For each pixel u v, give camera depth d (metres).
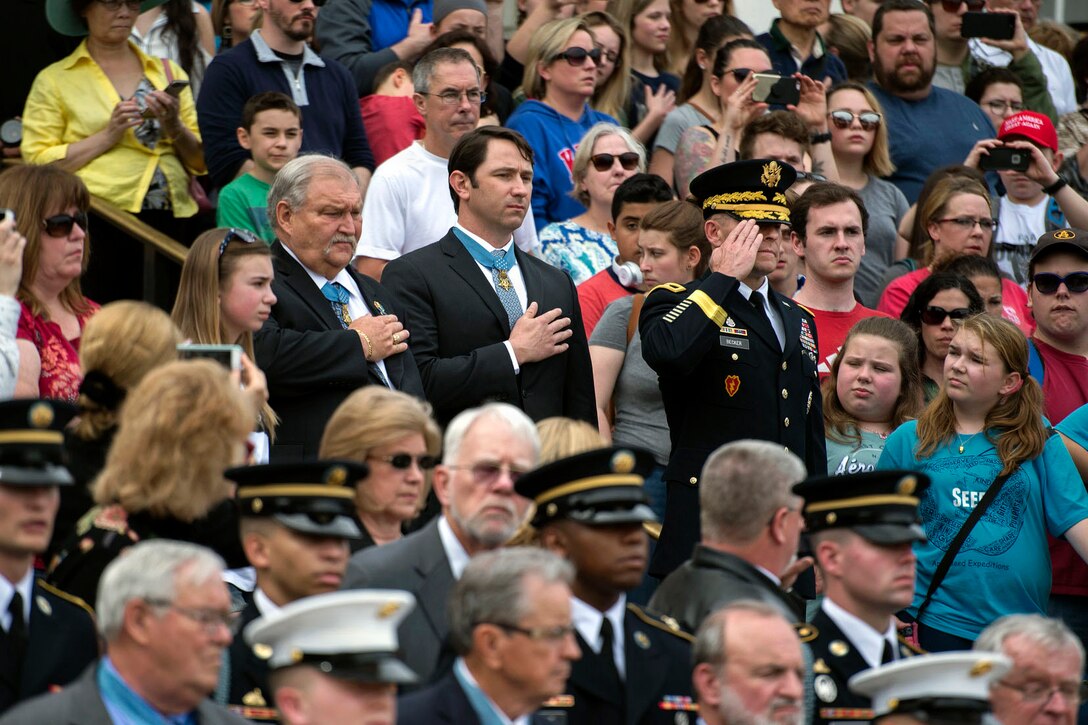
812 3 41.75
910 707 16.92
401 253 31.73
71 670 16.84
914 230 35.88
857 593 18.97
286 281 25.59
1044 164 36.81
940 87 42.16
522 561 15.94
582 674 17.61
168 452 17.47
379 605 14.79
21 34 37.09
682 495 25.59
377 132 37.34
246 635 15.95
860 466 27.88
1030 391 26.12
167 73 35.31
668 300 25.97
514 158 27.66
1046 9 56.25
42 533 16.55
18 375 22.17
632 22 41.66
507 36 49.97
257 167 32.88
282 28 34.88
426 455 20.72
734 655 16.70
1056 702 19.47
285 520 17.06
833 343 31.28
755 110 36.00
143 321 19.47
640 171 34.59
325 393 24.98
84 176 33.75
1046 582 25.86
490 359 26.62
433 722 15.85
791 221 31.89
